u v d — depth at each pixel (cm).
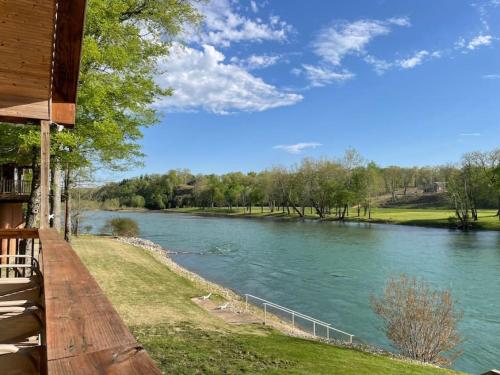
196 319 1162
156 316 1155
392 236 4234
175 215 8931
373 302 1275
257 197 8900
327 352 909
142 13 1216
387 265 2562
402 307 1149
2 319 256
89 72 1030
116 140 1173
